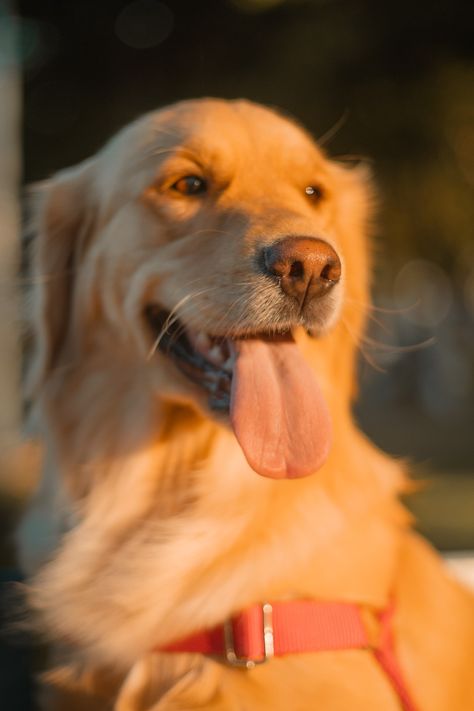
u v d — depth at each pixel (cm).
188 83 1396
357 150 1418
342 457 439
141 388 452
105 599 418
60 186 493
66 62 1415
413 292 1719
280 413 400
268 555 409
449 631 434
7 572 547
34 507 482
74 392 470
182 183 449
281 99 1369
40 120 1428
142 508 448
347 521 425
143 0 1382
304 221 418
